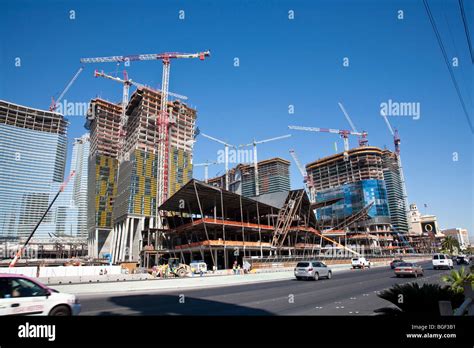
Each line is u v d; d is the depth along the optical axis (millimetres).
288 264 45594
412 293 9164
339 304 13148
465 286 7984
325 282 25266
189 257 65312
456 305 8906
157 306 13344
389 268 47500
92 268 30125
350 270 46719
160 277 32844
